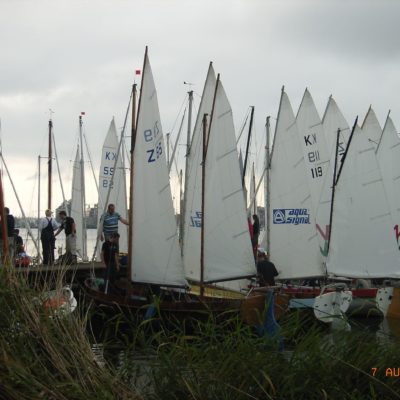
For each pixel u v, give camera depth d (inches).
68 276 1040.2
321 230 1354.6
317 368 405.4
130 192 950.4
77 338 378.6
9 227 975.0
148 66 964.6
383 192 1170.6
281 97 1197.7
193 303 834.8
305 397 398.3
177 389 394.0
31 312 373.1
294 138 1182.3
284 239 1181.7
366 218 1166.3
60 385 343.0
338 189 1176.8
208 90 1094.4
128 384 395.5
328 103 1499.8
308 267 1167.6
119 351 458.6
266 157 1314.0
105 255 980.6
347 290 1059.3
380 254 1161.4
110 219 1124.5
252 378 395.5
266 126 1466.5
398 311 1113.4
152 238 941.8
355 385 410.9
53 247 1103.0
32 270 439.5
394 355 428.5
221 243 1011.9
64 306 398.3
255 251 1205.1
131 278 940.0
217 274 1010.1
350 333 443.5
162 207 944.9
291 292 1092.5
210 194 1024.2
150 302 842.2
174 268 938.7
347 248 1165.7
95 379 363.3
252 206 1587.1
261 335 454.3
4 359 339.0
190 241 1061.1
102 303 852.0
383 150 1440.7
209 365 402.9
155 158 949.8
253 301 753.0
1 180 729.0
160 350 423.5
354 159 1175.6
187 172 1173.1
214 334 433.1
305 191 1177.4
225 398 384.5
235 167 1018.1
